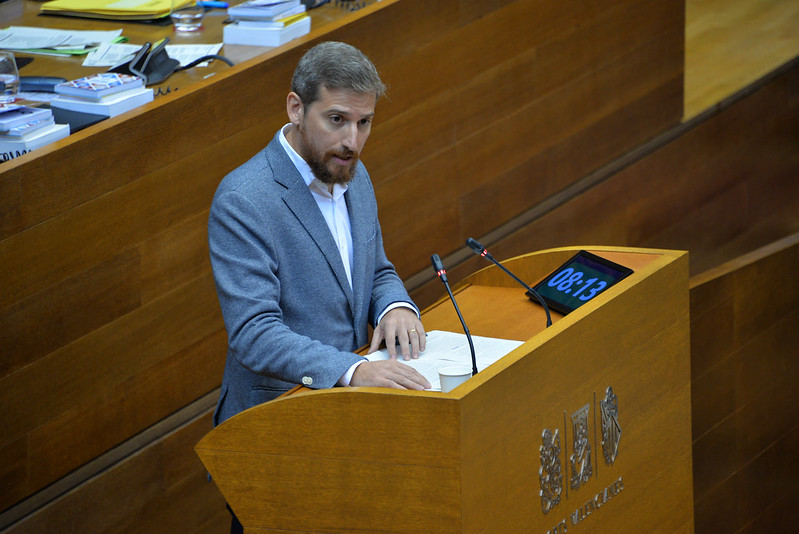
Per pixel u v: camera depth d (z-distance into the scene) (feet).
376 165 40.04
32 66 35.88
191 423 33.68
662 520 25.13
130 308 31.35
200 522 34.73
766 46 69.10
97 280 30.14
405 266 42.34
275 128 35.09
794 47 68.64
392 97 39.96
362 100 20.93
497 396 19.04
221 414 23.57
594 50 49.24
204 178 32.91
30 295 28.37
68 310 29.48
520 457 19.92
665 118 54.95
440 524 18.69
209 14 43.60
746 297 47.26
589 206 50.80
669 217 56.08
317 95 20.89
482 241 45.55
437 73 41.63
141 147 30.68
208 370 34.50
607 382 22.49
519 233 47.16
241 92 33.60
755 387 48.75
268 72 34.45
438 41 41.32
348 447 18.85
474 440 18.56
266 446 19.33
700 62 66.74
